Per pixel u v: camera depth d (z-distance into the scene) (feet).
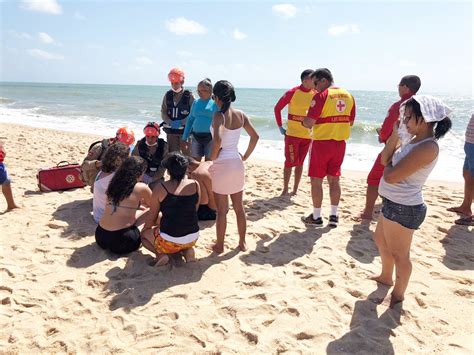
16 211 17.58
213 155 12.92
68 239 14.93
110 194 13.38
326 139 15.64
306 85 18.94
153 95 180.86
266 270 13.04
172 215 12.48
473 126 17.33
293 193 21.79
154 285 11.96
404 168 8.98
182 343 9.48
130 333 9.82
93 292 11.55
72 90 237.04
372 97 202.39
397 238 10.27
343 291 11.90
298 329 10.14
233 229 16.51
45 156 29.30
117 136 17.75
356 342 9.64
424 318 10.69
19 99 124.67
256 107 116.67
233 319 10.49
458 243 15.70
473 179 18.16
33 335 9.64
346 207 19.75
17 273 12.50
